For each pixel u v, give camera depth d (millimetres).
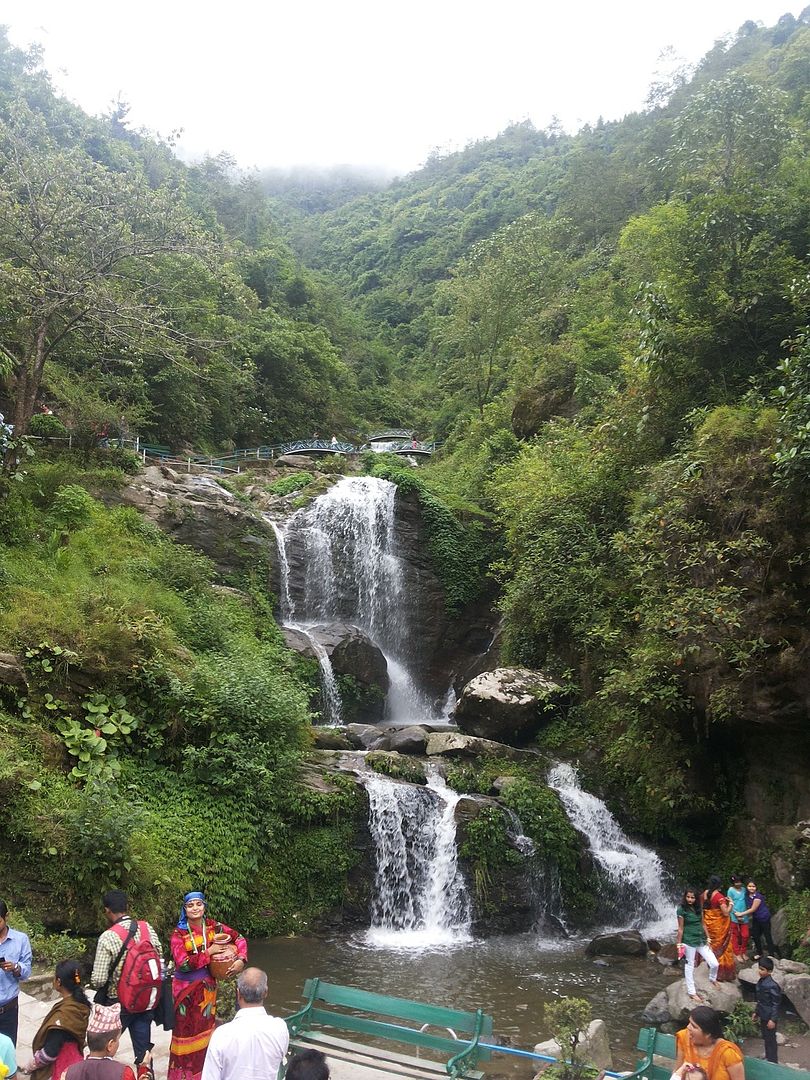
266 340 51812
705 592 14273
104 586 18141
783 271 18656
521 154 125562
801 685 13539
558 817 16297
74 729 13883
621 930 15234
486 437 38344
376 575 28297
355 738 19750
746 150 21719
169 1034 8359
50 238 23047
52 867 11484
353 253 115688
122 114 76438
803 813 14664
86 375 32750
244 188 88062
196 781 14609
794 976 10508
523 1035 10102
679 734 16172
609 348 31625
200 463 37000
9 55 56344
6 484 20016
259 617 23531
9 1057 5668
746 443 14930
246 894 13781
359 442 56875
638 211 59062
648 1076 6734
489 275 45688
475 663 27094
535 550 21625
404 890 15367
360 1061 7371
